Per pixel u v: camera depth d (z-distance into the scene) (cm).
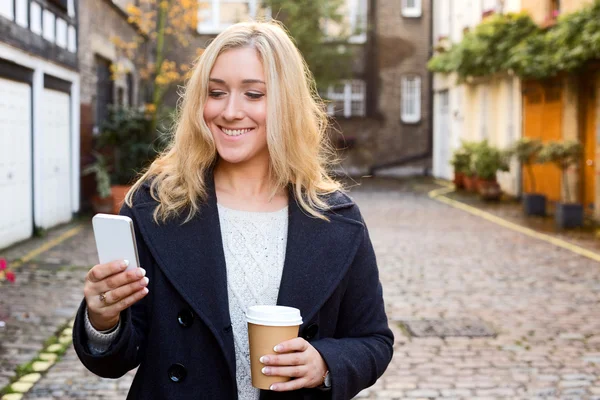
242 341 183
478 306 745
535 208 1600
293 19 2502
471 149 2178
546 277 901
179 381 178
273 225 192
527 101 1852
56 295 763
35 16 1203
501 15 1736
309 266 185
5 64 1061
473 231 1343
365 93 2916
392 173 2941
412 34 2897
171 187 186
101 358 169
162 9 1596
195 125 186
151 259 183
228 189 195
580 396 484
